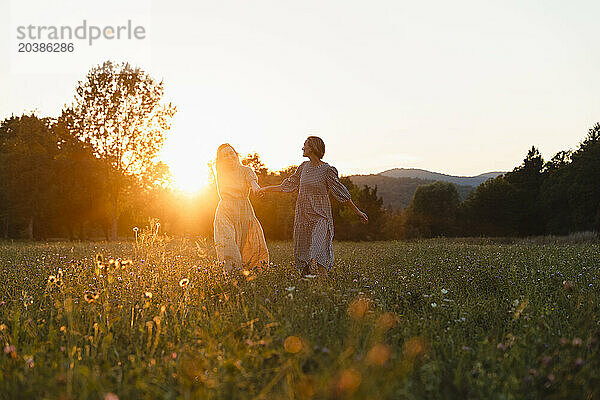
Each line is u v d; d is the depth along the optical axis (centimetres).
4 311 449
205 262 872
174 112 3919
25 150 4528
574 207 5716
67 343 337
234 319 397
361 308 400
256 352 298
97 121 3844
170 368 290
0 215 4747
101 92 3825
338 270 766
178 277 636
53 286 557
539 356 304
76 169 4253
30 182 4378
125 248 1509
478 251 1292
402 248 1609
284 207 4984
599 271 752
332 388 215
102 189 4116
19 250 1466
